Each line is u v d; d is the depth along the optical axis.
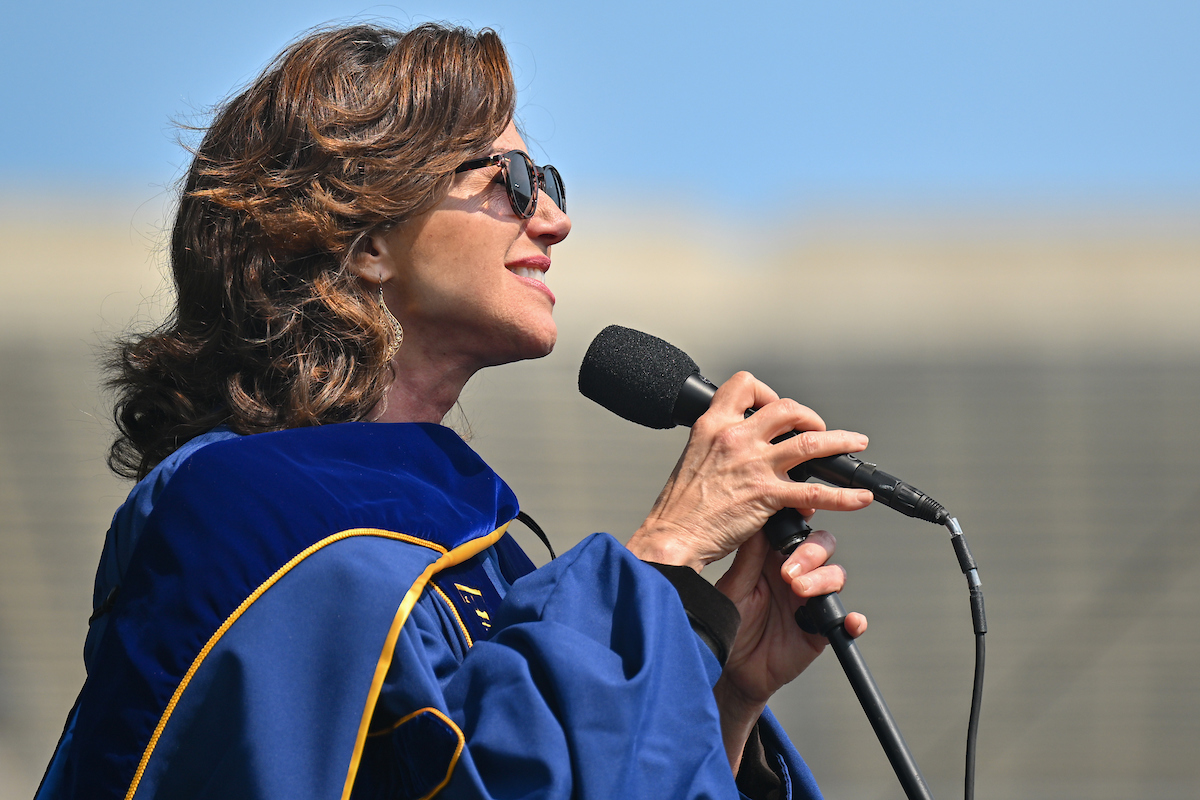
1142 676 32.19
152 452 6.22
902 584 33.09
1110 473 33.81
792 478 6.38
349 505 5.32
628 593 5.39
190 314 6.39
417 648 5.08
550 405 34.41
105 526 33.00
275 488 5.26
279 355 6.12
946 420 34.50
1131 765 31.44
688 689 5.14
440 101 6.37
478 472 6.21
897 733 5.86
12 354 33.31
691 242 35.78
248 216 6.23
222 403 6.25
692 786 4.88
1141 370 34.66
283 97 6.41
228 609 4.94
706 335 35.09
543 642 5.04
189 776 4.81
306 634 4.93
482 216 6.38
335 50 6.57
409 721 4.93
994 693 31.97
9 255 33.81
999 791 31.14
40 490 32.91
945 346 35.00
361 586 5.01
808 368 34.78
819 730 30.69
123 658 5.00
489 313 6.36
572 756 4.77
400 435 5.94
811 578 6.06
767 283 35.44
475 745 4.84
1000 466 34.28
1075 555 33.34
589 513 33.50
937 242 35.62
